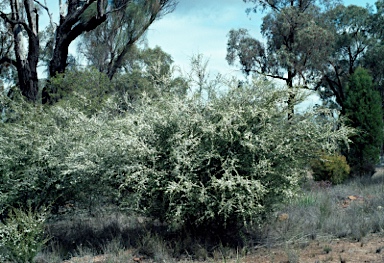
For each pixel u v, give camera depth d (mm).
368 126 15445
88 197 7746
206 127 6586
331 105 32406
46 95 14312
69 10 15383
